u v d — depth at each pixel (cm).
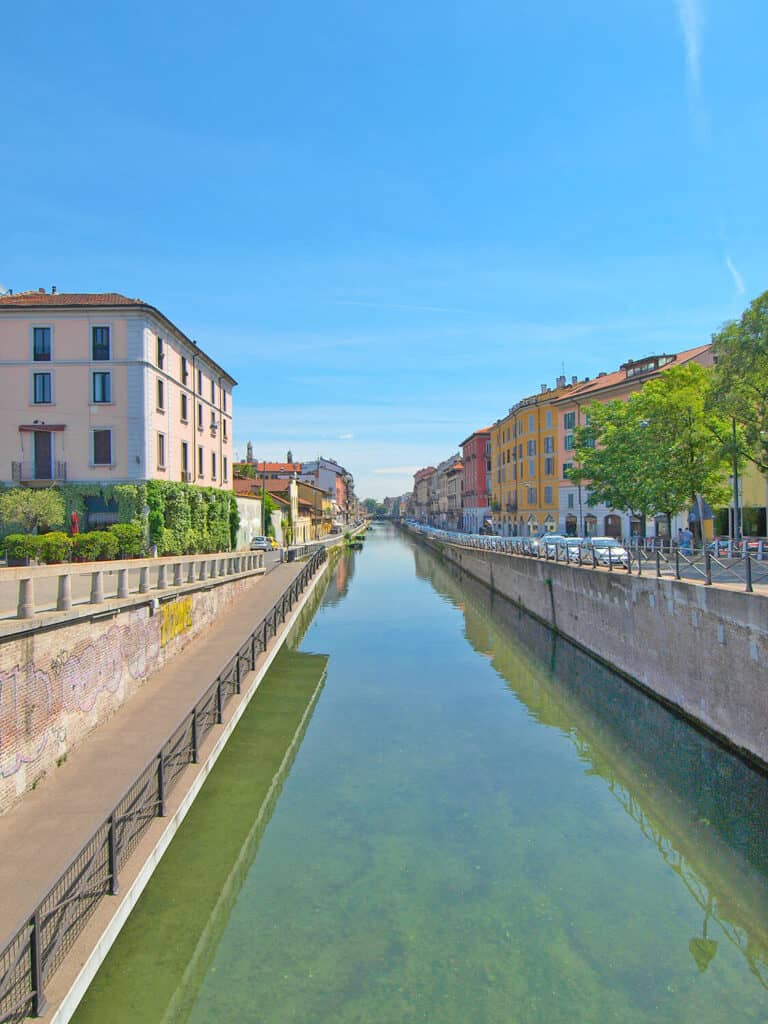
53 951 566
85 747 1084
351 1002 705
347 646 2527
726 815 1134
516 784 1266
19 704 888
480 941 809
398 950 789
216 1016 681
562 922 848
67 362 3166
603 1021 684
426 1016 686
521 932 828
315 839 1052
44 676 962
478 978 745
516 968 762
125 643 1327
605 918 859
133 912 845
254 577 3228
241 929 824
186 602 1841
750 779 1215
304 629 2884
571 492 5425
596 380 5712
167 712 1273
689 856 1009
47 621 951
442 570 5712
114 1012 680
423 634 2762
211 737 1140
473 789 1241
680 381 2633
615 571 2097
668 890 921
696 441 2402
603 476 3117
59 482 3109
